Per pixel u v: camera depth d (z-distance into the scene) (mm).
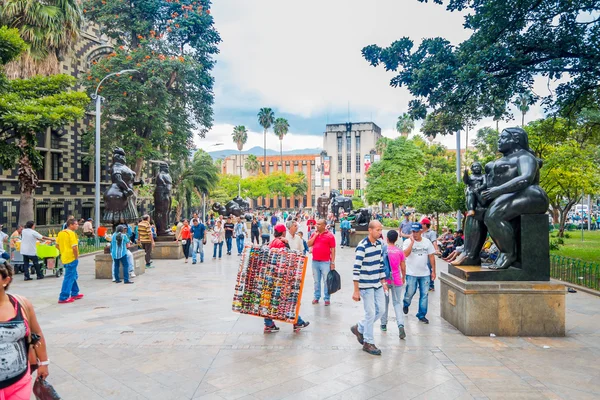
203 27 31125
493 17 12328
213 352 6129
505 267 7141
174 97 31766
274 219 30812
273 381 5094
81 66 34531
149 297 10188
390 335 6980
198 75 31016
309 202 114750
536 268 7043
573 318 8141
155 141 30625
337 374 5305
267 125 103875
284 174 94500
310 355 6004
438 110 13984
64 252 9516
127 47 33531
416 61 13547
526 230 7027
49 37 20141
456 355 5980
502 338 6785
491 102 13625
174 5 30547
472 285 6914
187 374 5309
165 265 16469
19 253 14055
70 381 5105
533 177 6973
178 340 6691
